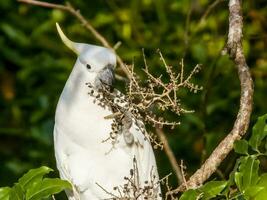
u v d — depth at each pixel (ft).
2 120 45.16
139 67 40.37
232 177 22.68
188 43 36.73
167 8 42.47
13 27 45.52
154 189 25.34
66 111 27.17
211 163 23.34
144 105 23.52
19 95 46.26
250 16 39.93
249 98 23.72
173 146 39.83
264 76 40.32
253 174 22.11
